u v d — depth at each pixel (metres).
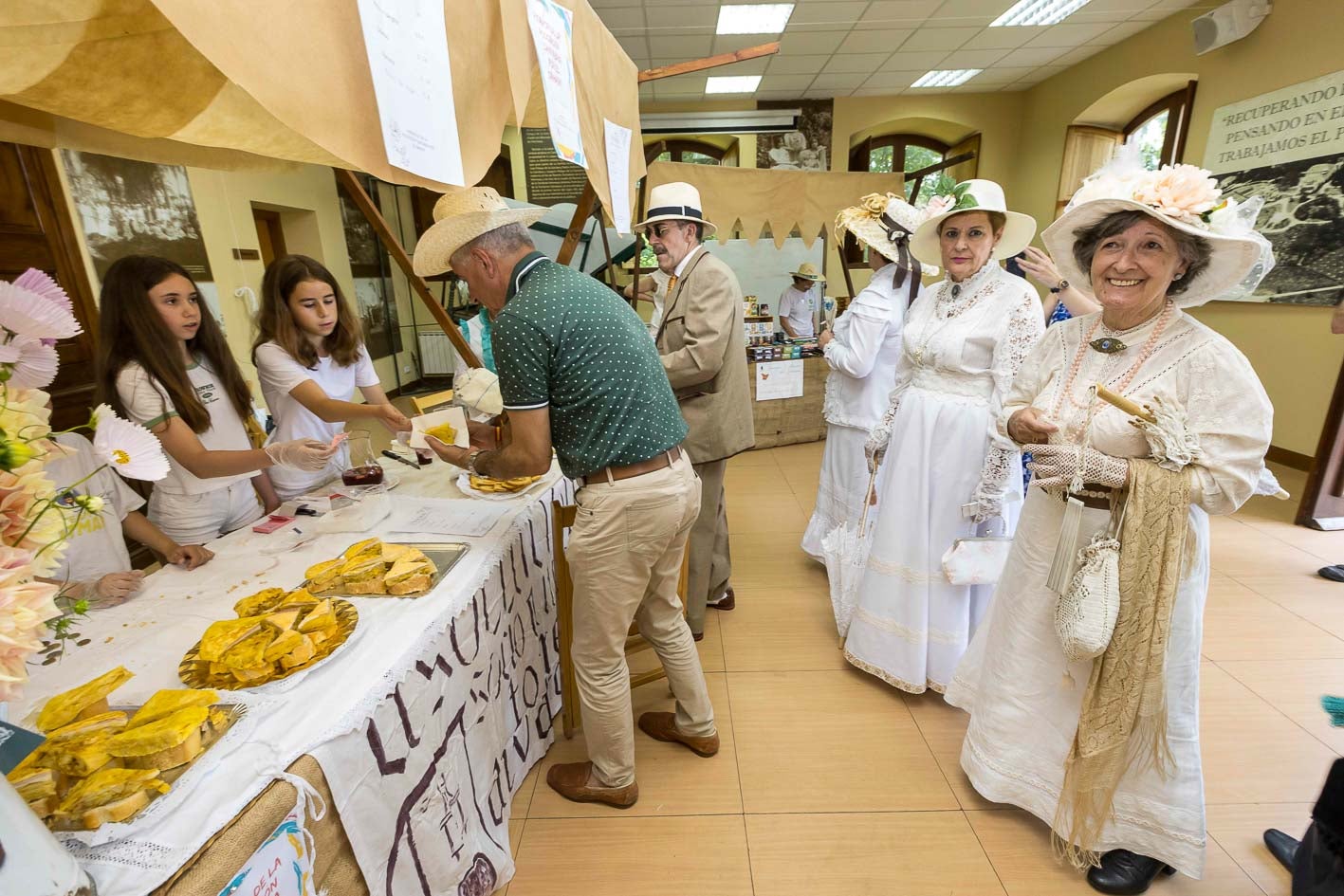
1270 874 1.34
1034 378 1.36
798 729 1.81
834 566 2.26
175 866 0.59
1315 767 1.63
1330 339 3.69
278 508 1.58
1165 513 1.09
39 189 2.56
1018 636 1.38
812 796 1.58
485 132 0.90
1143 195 1.05
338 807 0.79
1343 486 2.98
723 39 5.33
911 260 2.24
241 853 0.64
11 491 0.55
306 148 1.07
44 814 0.62
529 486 1.69
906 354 1.84
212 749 0.73
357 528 1.40
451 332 1.80
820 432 4.80
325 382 1.77
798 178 4.38
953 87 6.94
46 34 0.59
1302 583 2.55
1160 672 1.13
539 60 1.06
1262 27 4.09
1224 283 1.13
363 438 1.66
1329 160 3.62
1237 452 1.04
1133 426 1.12
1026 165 7.12
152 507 1.51
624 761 1.50
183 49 0.70
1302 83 3.79
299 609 0.98
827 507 2.67
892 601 1.87
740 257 5.46
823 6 4.71
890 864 1.39
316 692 0.85
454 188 0.81
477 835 1.22
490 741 1.31
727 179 4.20
